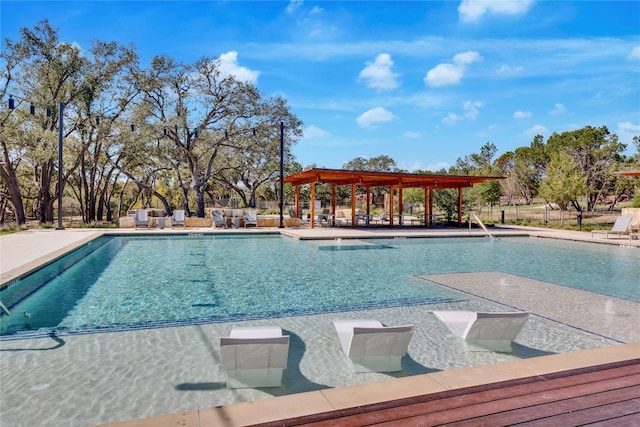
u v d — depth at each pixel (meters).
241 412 2.37
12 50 19.06
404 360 3.86
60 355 3.90
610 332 4.64
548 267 9.18
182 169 30.33
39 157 18.86
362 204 42.03
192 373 3.51
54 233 14.17
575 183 18.31
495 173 41.50
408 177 18.11
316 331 4.71
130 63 22.55
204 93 24.19
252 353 3.11
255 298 6.24
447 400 2.54
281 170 17.80
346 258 10.30
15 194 20.30
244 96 24.41
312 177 18.16
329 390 2.66
